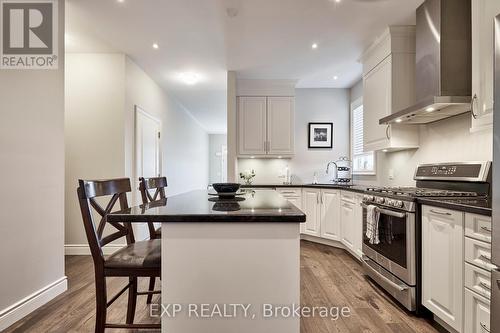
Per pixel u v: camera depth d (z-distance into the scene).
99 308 1.46
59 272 2.48
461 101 2.09
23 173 2.12
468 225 1.63
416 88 2.64
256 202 1.69
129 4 2.59
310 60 3.90
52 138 2.41
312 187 4.27
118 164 3.60
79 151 3.60
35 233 2.22
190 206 1.51
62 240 2.53
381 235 2.54
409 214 2.11
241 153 4.70
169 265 1.25
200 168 10.13
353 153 4.87
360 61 3.79
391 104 2.97
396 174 3.45
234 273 1.25
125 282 2.76
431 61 2.41
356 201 3.25
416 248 2.10
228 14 2.74
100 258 1.46
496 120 1.32
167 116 5.71
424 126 2.92
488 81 1.80
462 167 2.28
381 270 2.52
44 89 2.34
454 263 1.73
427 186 2.76
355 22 2.92
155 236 2.34
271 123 4.73
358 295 2.47
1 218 1.94
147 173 4.50
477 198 1.98
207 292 1.25
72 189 3.61
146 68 4.22
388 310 2.20
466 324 1.64
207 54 3.71
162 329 1.25
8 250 1.99
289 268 1.25
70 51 3.58
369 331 1.90
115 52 3.63
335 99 5.07
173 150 6.19
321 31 3.10
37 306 2.21
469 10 2.29
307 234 4.36
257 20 2.88
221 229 1.25
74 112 3.62
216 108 7.36
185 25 2.98
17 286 2.06
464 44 2.29
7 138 2.00
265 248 1.25
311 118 5.05
